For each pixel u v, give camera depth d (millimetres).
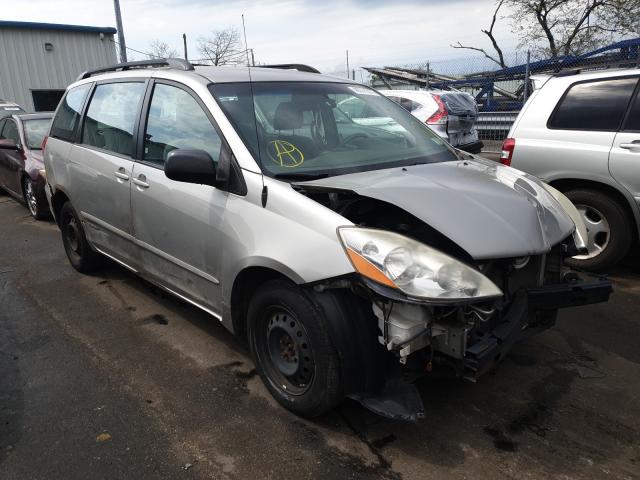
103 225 4516
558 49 22922
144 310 4484
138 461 2678
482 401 3139
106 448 2771
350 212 2855
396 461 2656
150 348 3828
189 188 3420
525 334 3006
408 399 2619
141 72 4180
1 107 13852
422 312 2494
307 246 2693
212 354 3732
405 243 2521
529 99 5480
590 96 5059
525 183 3322
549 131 5215
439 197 2752
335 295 2664
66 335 4051
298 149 3305
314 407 2832
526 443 2773
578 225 3365
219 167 3221
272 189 2938
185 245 3518
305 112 3598
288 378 3012
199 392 3268
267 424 2949
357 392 2693
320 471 2596
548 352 3693
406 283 2420
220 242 3191
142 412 3074
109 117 4434
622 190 4770
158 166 3756
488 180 3131
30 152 7957
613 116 4891
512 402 3125
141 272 4172
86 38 21859
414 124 4102
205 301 3502
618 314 4262
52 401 3189
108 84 4574
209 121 3375
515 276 2887
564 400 3139
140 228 3965
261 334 3107
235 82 3590
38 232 7238
